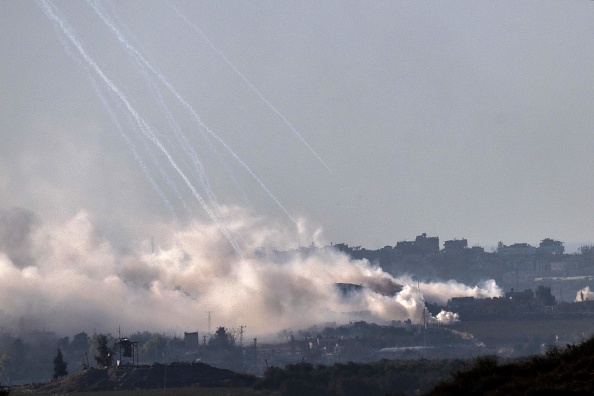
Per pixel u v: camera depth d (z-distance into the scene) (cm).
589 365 17662
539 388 17012
